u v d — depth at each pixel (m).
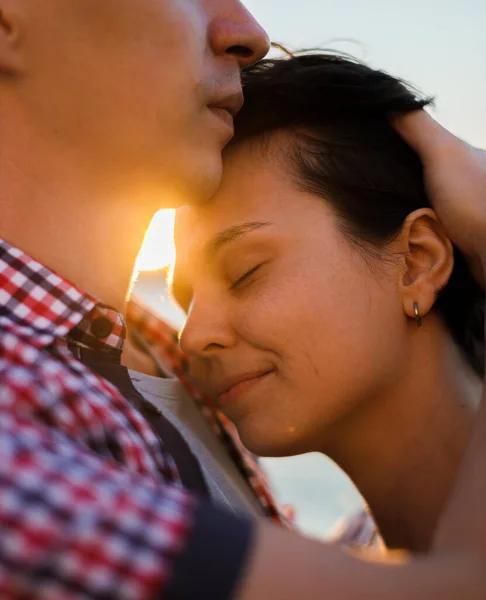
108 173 1.35
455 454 1.49
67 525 0.78
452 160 1.56
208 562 0.80
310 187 1.51
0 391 0.99
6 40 1.29
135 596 0.78
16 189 1.31
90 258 1.38
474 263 1.53
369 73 1.62
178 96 1.33
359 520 2.05
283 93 1.58
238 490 1.57
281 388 1.46
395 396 1.50
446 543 0.98
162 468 1.13
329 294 1.45
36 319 1.20
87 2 1.29
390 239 1.52
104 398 1.10
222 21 1.43
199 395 1.74
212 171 1.40
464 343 1.64
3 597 0.76
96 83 1.30
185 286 1.56
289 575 0.81
